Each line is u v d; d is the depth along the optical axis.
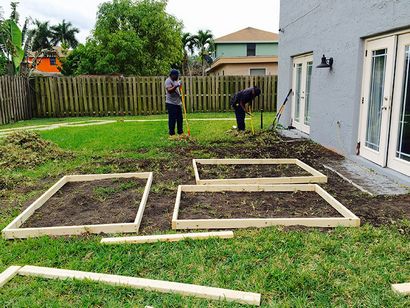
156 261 2.79
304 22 8.44
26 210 3.74
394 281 2.46
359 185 4.67
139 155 6.63
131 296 2.35
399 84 5.00
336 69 6.71
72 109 14.47
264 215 3.66
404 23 4.59
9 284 2.51
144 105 14.86
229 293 2.32
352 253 2.84
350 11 6.07
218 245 3.01
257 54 32.69
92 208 3.95
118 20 24.95
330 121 7.05
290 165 5.88
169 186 4.70
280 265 2.68
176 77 8.06
